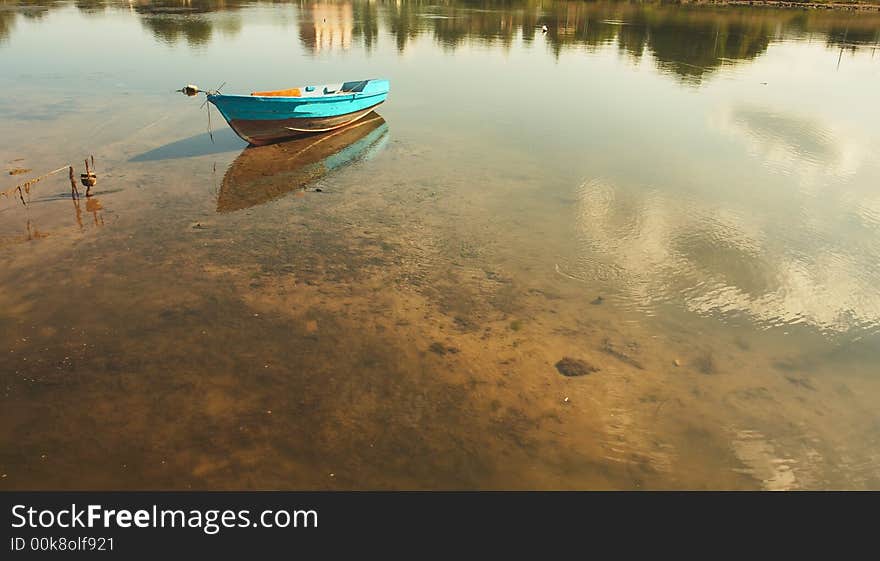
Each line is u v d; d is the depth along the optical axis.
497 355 10.60
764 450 8.74
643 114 27.30
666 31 56.56
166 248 14.14
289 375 9.91
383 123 25.61
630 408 9.45
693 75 36.91
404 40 49.06
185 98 27.91
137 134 22.55
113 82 30.39
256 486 7.89
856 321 11.88
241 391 9.52
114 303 11.83
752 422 9.25
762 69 39.16
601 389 9.84
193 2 69.44
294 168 19.89
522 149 22.20
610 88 32.94
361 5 77.12
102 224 15.23
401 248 14.52
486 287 12.87
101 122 23.67
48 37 42.66
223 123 24.48
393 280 13.05
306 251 14.24
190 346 10.59
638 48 47.38
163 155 20.53
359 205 17.03
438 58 41.78
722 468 8.42
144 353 10.36
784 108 28.50
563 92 31.86
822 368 10.50
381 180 19.02
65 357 10.18
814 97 30.95
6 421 8.75
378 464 8.27
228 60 37.66
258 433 8.70
